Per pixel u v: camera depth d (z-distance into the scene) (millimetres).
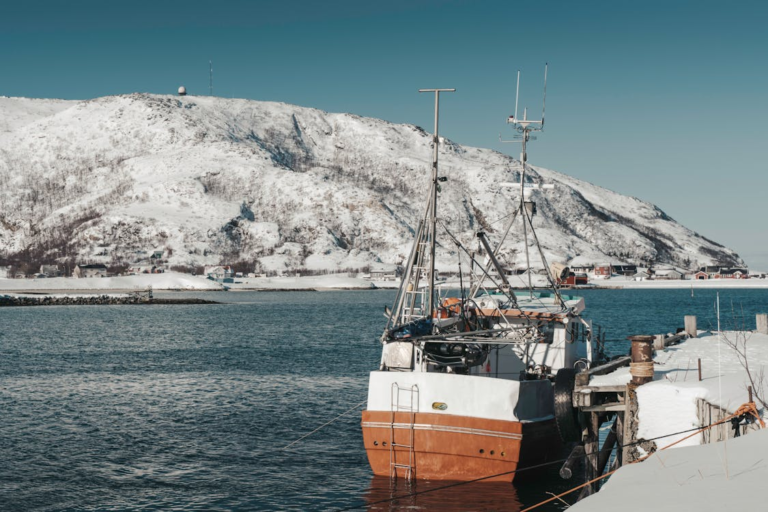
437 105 25219
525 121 28469
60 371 51156
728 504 11203
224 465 26453
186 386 43750
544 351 25969
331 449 28578
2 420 34094
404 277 25219
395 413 21734
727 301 167375
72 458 27469
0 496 23109
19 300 156500
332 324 97625
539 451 22141
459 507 20703
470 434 21172
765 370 23344
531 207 28656
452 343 22703
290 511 21547
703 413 17719
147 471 25766
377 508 20922
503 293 29109
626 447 19109
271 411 35969
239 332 85188
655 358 27969
